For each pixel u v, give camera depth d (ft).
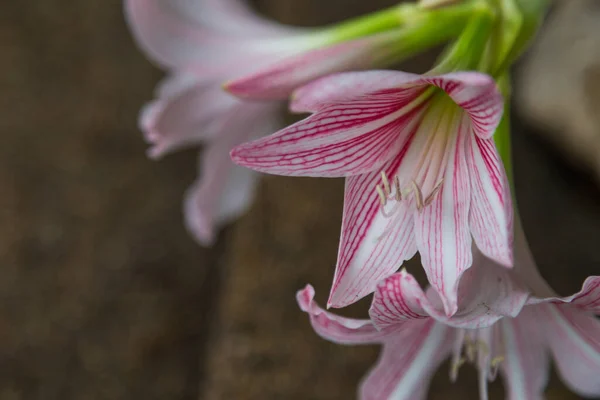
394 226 2.08
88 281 3.30
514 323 2.19
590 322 2.07
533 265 2.12
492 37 2.18
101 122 3.61
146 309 3.29
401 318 2.01
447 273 2.03
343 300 2.05
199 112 2.48
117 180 3.52
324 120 2.00
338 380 2.90
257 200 3.29
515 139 3.40
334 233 3.18
